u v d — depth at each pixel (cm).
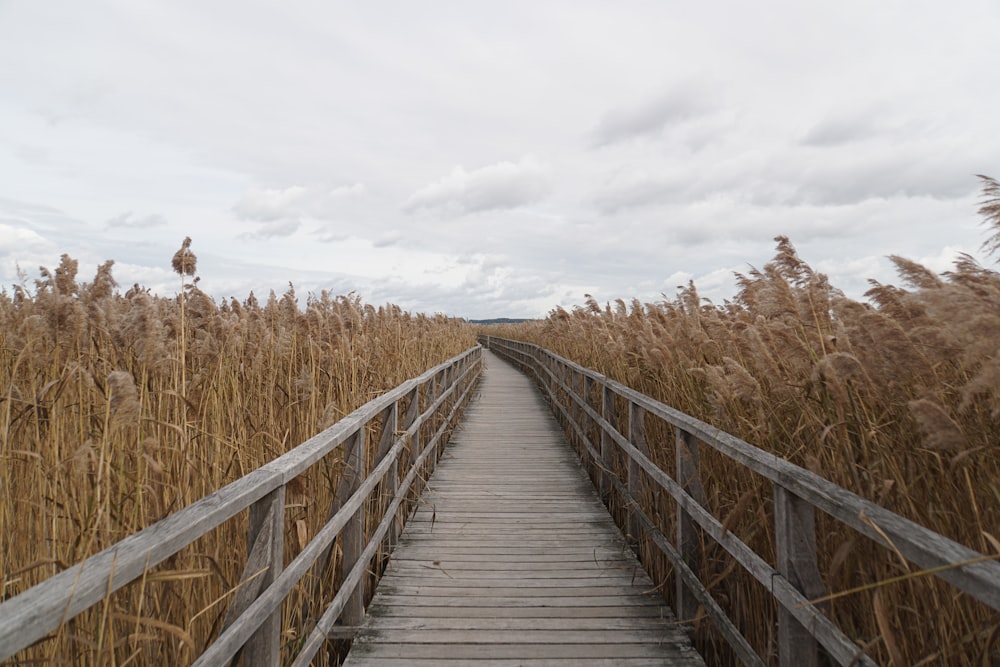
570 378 947
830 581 173
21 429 241
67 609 101
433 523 510
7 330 335
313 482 305
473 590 389
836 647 169
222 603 221
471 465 773
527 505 592
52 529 192
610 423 569
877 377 223
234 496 163
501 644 318
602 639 324
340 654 332
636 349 587
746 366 373
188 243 288
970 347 177
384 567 437
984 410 192
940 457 188
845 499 169
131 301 380
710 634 309
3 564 185
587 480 694
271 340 417
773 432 272
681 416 327
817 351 285
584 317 983
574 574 417
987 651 157
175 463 232
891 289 249
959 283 209
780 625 209
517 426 1093
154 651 188
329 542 252
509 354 3078
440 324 1391
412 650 311
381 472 377
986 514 178
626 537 470
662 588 384
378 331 700
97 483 179
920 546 133
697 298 577
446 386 911
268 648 190
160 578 136
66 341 292
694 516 296
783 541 205
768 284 352
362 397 475
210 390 295
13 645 88
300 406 362
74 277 330
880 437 212
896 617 188
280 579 194
